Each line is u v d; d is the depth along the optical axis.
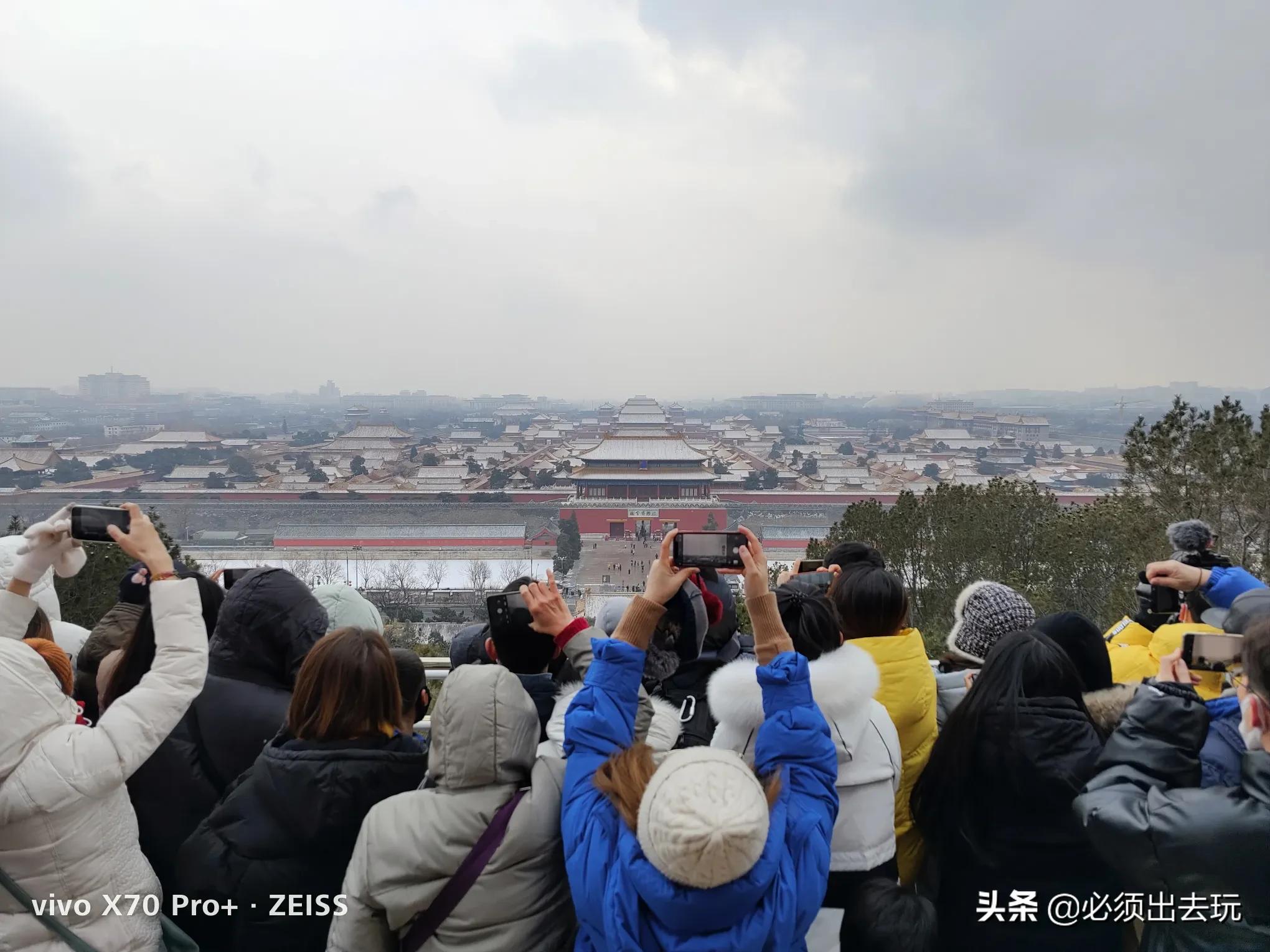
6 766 3.99
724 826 3.03
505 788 4.20
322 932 4.73
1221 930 3.97
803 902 3.63
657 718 5.02
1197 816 3.94
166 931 4.68
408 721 5.65
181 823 5.24
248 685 5.39
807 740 4.02
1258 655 3.83
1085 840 4.77
